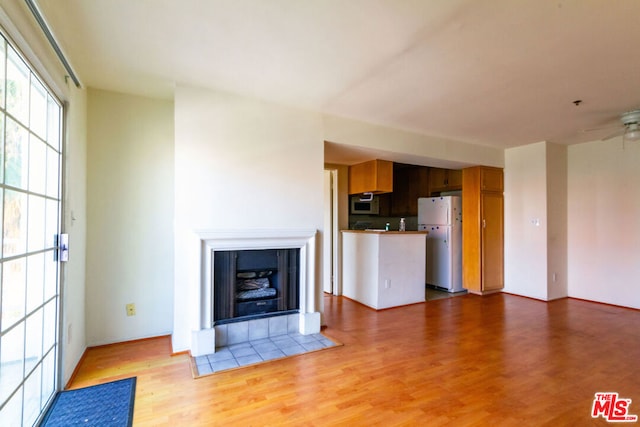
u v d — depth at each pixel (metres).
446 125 3.91
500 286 5.21
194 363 2.61
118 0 1.70
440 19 1.84
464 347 2.99
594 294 4.66
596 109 3.29
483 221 5.02
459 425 1.85
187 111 2.84
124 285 3.03
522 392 2.21
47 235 1.97
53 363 2.09
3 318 1.43
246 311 3.12
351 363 2.64
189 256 2.85
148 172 3.13
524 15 1.79
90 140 2.90
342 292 5.04
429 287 5.66
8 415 1.49
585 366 2.60
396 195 6.83
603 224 4.58
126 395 2.14
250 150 3.12
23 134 1.62
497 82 2.67
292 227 3.33
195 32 2.01
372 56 2.29
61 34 2.02
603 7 1.71
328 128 3.57
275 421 1.88
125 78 2.70
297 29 1.97
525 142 4.77
